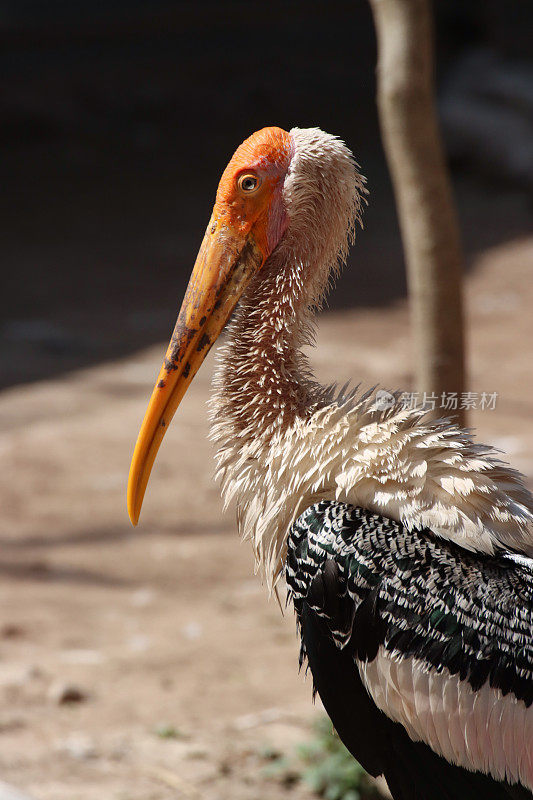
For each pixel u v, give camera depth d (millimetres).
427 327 7746
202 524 13266
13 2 47188
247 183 5691
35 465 14625
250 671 10039
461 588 4910
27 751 8484
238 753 8617
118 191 29062
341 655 5145
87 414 16203
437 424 5410
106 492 13969
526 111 28547
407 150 7594
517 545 5102
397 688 4949
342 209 5770
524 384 17062
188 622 10984
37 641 10484
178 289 22094
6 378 17625
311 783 8188
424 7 7453
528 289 21547
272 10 49469
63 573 12055
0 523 13195
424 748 5031
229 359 5809
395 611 4945
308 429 5418
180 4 49156
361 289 22016
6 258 24062
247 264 5766
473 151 29125
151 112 36156
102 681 9766
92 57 41875
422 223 7652
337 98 37594
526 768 4770
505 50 35188
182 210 27422
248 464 5652
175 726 9023
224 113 36344
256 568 5766
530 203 26391
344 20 48781
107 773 8234
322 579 5078
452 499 5105
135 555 12492
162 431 5742
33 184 29656
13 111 34156
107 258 24062
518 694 4773
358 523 5113
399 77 7520
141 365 18109
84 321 20281
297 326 5805
